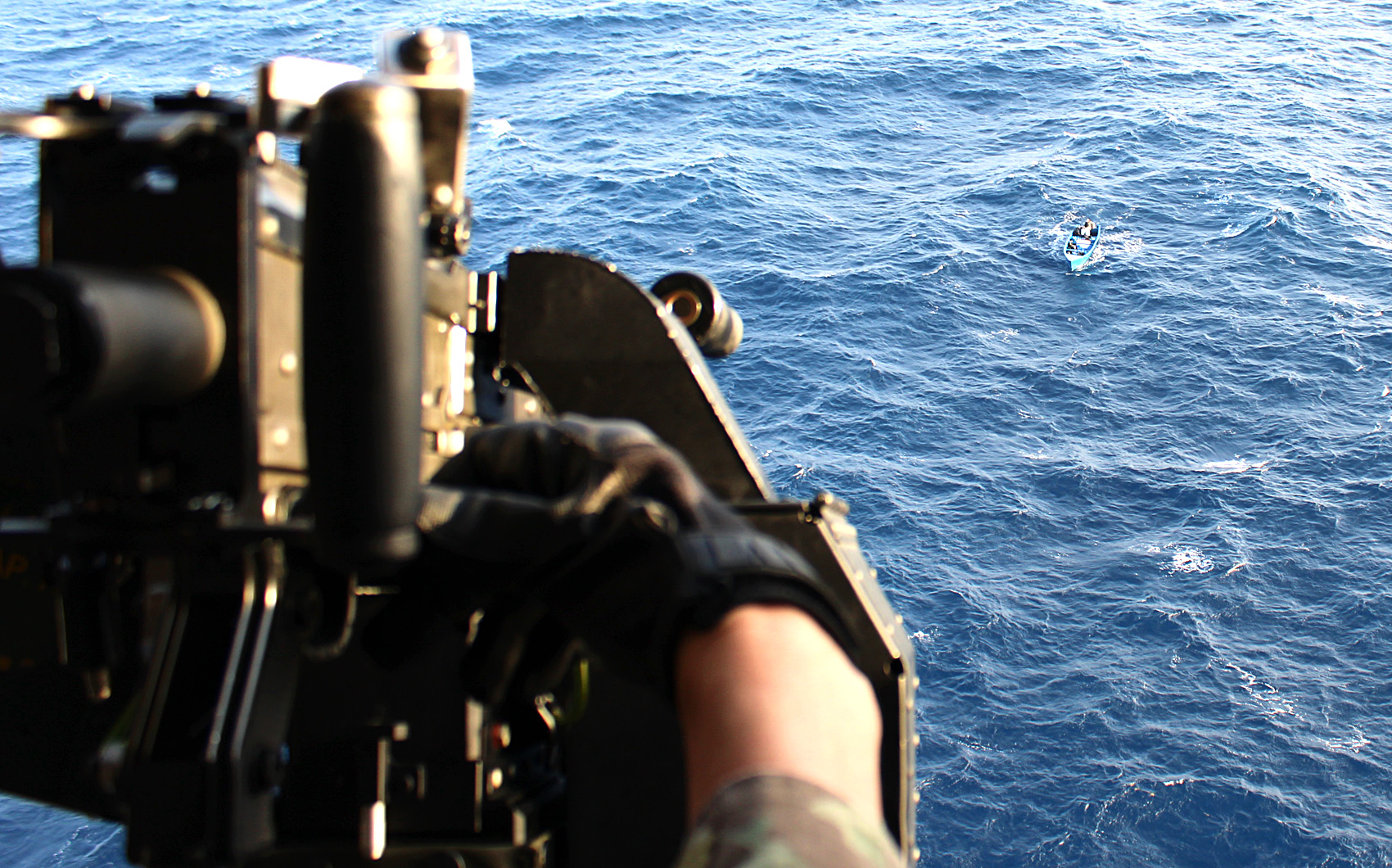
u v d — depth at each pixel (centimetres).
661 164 10638
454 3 14762
